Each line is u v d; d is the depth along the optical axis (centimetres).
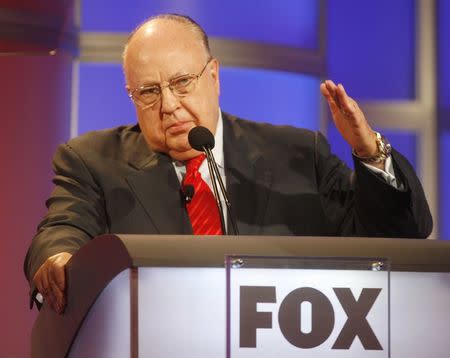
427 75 1948
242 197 880
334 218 902
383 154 768
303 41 1741
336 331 596
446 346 614
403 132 1944
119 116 1625
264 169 905
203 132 770
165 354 580
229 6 1669
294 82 1723
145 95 859
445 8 1955
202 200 853
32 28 1009
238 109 1672
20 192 1570
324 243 606
